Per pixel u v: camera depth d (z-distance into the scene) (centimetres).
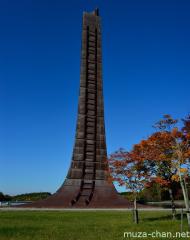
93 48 8694
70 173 7700
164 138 3014
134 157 3397
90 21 8938
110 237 2127
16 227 2717
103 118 8250
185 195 2456
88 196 7575
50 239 2036
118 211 5834
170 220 3391
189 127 2992
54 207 7131
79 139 7919
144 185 3428
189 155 2802
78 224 3034
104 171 7881
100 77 8512
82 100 8169
